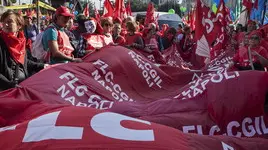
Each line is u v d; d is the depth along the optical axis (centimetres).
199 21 870
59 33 587
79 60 557
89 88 491
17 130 282
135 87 570
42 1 2478
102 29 752
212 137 313
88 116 292
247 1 1302
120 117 299
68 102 461
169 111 431
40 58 595
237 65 706
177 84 619
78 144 267
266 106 431
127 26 878
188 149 284
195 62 1063
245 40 710
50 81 459
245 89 420
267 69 694
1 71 454
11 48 459
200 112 423
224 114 414
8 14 458
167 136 287
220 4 934
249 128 412
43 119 289
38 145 267
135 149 267
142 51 764
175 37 1346
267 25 862
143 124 295
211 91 428
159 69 608
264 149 326
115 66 547
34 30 1105
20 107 338
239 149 317
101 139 271
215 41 915
